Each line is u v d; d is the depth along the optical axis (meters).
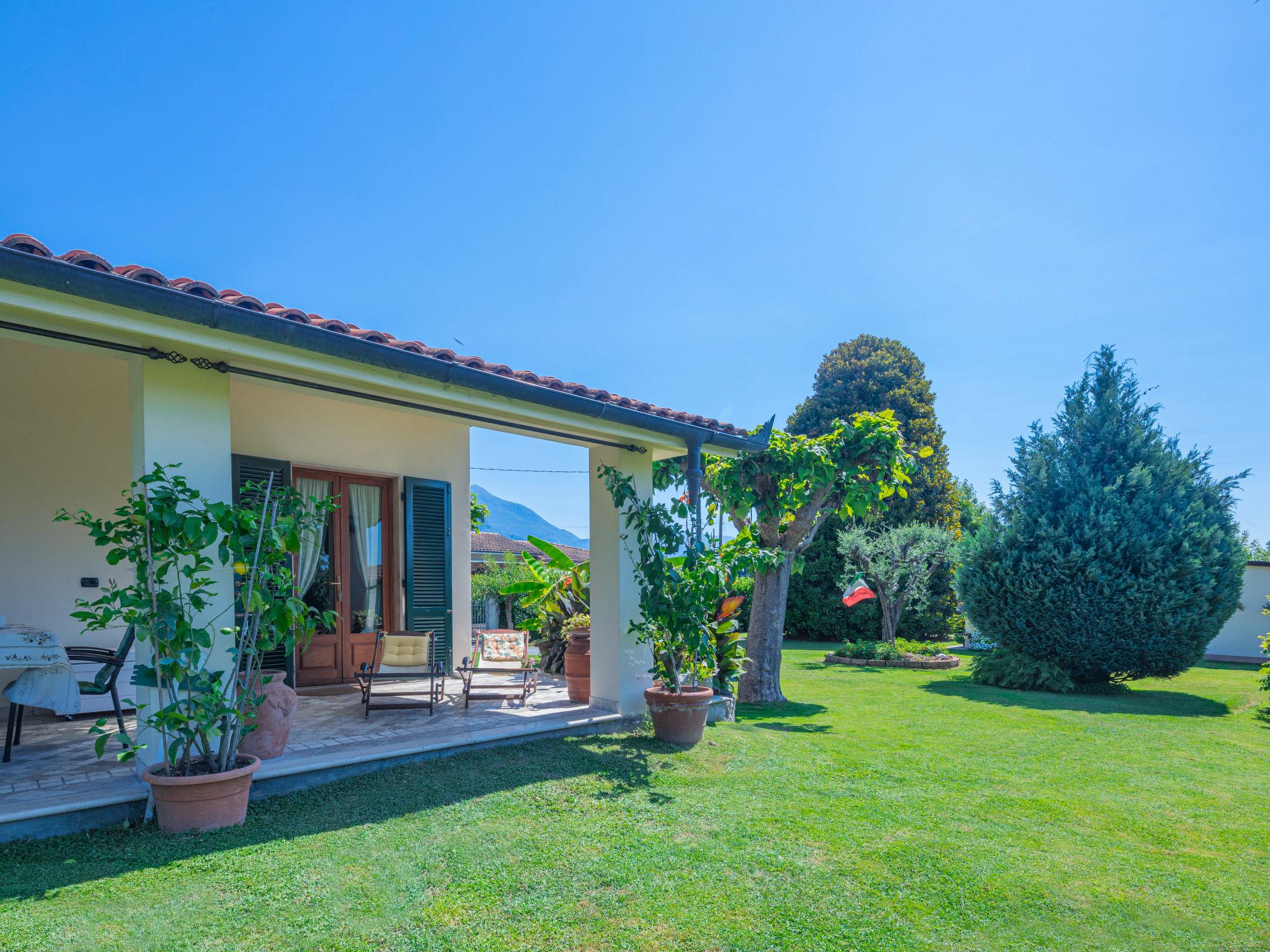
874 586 18.41
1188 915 3.57
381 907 3.22
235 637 4.56
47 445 6.68
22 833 3.71
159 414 4.28
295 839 3.89
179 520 3.85
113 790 4.09
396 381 5.14
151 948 2.80
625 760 5.81
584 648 7.59
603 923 3.21
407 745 5.40
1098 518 11.55
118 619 6.88
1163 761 6.83
